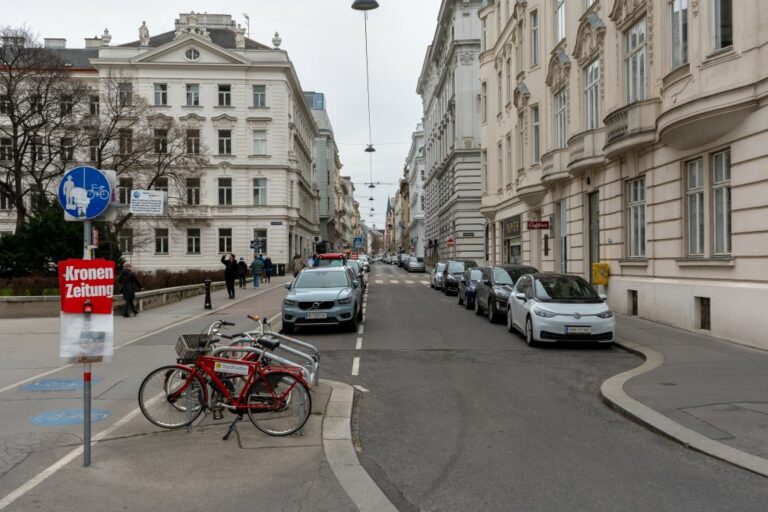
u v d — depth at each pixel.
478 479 5.11
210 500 4.64
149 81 50.16
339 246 116.00
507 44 30.05
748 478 5.07
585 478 5.11
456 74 47.88
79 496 4.71
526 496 4.73
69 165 30.30
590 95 19.34
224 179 51.44
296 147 58.78
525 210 27.38
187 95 50.75
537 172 24.62
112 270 5.37
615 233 17.30
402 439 6.30
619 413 7.26
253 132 51.44
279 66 51.00
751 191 11.11
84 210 6.12
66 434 6.37
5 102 27.05
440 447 6.02
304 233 65.19
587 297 12.80
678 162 13.74
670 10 13.88
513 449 5.93
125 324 17.08
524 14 26.25
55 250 23.25
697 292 12.92
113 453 5.74
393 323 16.97
